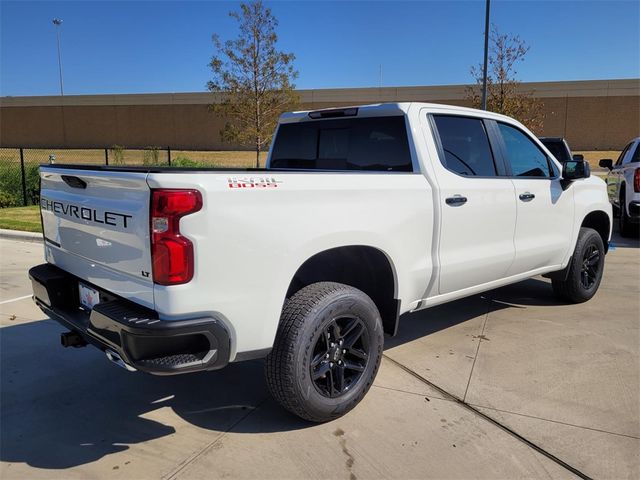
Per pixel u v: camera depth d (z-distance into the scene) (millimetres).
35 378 4051
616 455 3049
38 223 10961
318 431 3312
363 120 4316
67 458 3041
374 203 3482
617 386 3889
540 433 3275
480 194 4270
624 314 5551
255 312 2939
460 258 4172
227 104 20328
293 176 3082
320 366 3295
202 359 2785
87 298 3393
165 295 2672
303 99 49750
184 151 52000
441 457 3033
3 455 3064
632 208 9719
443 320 5379
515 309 5734
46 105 61500
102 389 3887
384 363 4305
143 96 58031
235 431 3322
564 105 46906
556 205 5141
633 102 45719
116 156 25781
